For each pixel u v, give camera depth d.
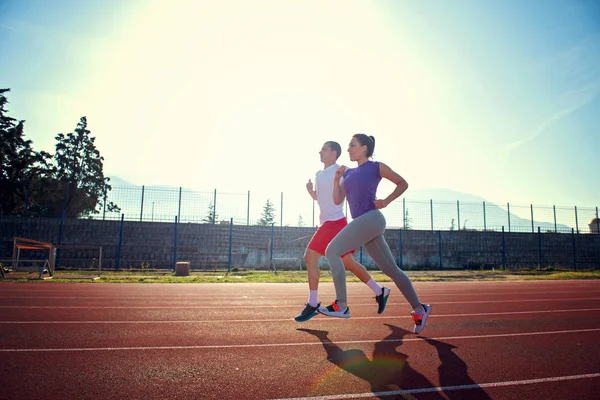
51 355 2.98
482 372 2.76
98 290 8.36
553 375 2.73
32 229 17.64
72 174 32.19
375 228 3.73
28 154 30.42
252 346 3.39
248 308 5.71
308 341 3.61
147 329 4.02
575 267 23.86
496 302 7.04
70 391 2.25
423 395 2.31
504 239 23.41
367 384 2.47
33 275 13.02
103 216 18.45
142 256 18.47
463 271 20.44
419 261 22.19
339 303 3.96
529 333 4.18
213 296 7.42
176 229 18.66
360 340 3.68
